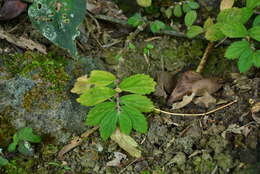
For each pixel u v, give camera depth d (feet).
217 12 3.18
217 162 2.73
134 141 2.77
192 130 2.84
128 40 3.11
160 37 3.17
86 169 2.74
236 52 2.80
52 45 3.02
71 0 2.79
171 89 2.99
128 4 3.28
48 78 2.89
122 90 2.80
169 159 2.76
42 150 2.77
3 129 2.78
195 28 3.04
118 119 2.73
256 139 2.76
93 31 3.16
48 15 2.79
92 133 2.83
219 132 2.81
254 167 2.69
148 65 3.07
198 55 3.12
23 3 3.05
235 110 2.87
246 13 2.92
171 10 3.19
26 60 2.94
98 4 3.23
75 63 2.98
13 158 2.74
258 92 2.89
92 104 2.77
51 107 2.84
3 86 2.86
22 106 2.82
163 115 2.89
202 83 2.93
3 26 3.07
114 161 2.76
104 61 3.07
